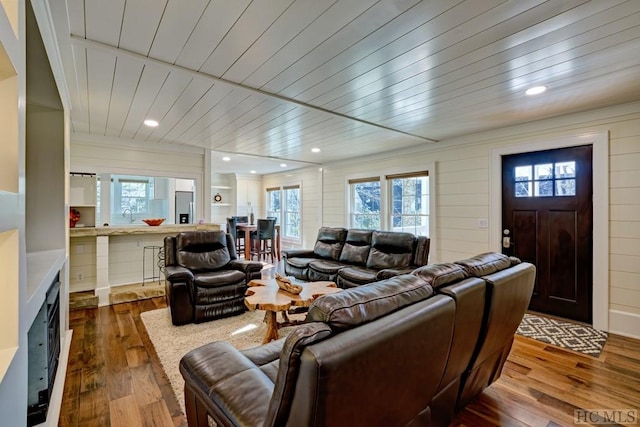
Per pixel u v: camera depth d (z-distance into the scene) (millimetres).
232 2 1622
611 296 3264
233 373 1329
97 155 4629
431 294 1365
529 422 1886
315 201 7602
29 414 1660
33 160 2398
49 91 2172
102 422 1864
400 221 5590
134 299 4258
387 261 4254
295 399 880
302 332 891
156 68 2377
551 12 1695
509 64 2311
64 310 2637
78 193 4520
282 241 9109
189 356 1467
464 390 1815
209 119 3732
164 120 3771
